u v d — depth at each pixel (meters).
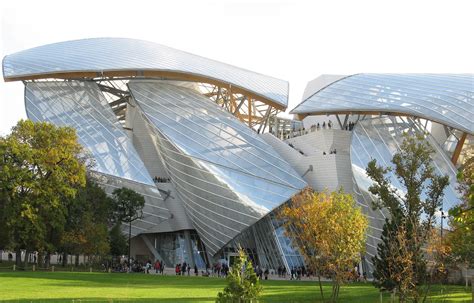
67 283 46.50
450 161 77.19
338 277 35.88
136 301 33.09
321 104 84.50
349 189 87.12
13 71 91.56
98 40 102.75
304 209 41.06
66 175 62.75
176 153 88.31
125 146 89.38
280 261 83.69
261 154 89.44
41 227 60.19
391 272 33.03
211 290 44.41
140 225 87.44
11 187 58.62
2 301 31.58
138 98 93.94
